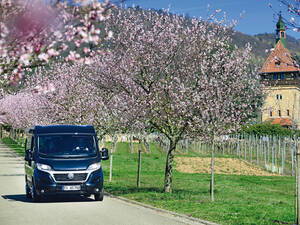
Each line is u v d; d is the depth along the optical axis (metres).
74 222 10.85
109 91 20.53
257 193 22.45
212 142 16.03
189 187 24.48
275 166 38.94
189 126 17.06
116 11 18.11
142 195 17.47
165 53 17.72
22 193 17.80
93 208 13.48
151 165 41.00
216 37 18.14
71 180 14.16
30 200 15.47
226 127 17.47
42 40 6.81
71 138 15.14
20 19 6.39
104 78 19.36
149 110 17.72
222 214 12.58
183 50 17.81
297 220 10.46
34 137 15.27
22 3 6.34
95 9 6.64
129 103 18.48
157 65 17.86
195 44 17.75
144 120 18.64
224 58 17.08
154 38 17.89
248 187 25.62
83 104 27.02
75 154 14.72
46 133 15.25
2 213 12.28
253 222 11.35
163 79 17.66
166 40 18.16
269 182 29.02
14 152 58.28
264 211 13.54
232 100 17.09
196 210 13.30
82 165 14.39
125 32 18.06
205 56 17.58
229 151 52.69
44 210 12.93
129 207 13.94
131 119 19.19
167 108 17.62
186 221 11.46
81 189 14.21
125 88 18.61
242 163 43.03
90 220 11.17
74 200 15.67
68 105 29.53
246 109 18.16
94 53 7.22
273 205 15.98
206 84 16.12
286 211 13.80
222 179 30.50
